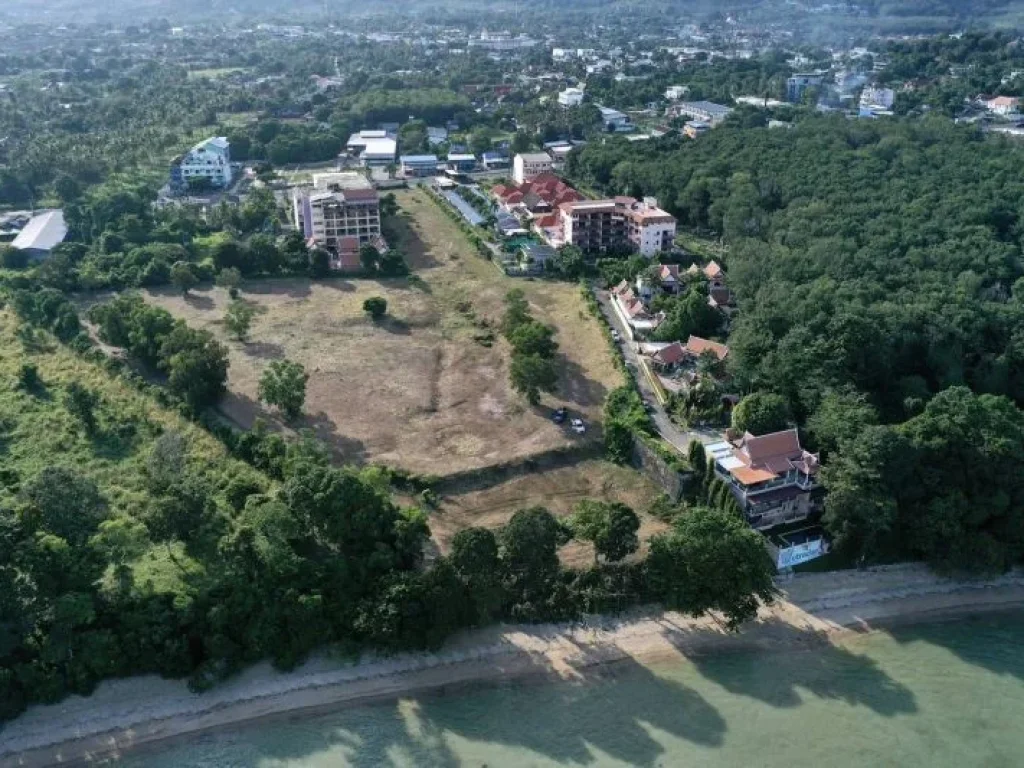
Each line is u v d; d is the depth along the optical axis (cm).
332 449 15088
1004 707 10888
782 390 15400
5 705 10119
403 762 9956
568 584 12250
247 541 11300
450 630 11294
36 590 10506
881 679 11269
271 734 10294
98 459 14638
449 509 13888
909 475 12988
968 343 16512
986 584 12988
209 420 15650
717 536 11600
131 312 18825
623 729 10431
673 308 19450
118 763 9925
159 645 10719
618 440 15288
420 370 18112
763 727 10488
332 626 11250
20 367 17688
